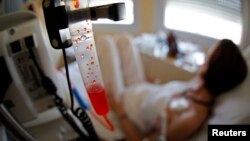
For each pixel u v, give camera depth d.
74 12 0.34
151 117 1.14
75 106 0.62
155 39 1.64
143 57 1.66
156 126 1.07
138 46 1.61
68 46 0.37
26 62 0.55
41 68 0.57
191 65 1.44
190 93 1.10
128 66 1.43
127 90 1.34
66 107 0.65
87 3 0.35
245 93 0.81
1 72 0.53
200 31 0.88
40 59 0.56
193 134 0.95
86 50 0.37
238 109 0.77
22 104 0.60
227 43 0.77
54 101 0.65
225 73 0.89
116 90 1.25
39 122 0.68
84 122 0.59
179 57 1.54
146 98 1.23
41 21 0.52
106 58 1.17
